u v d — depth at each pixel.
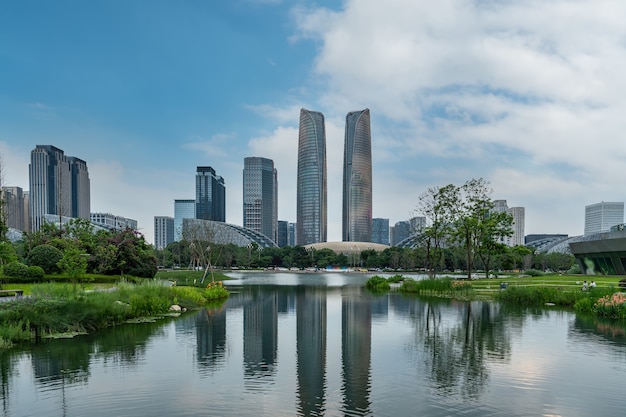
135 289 30.56
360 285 64.50
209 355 18.06
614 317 28.73
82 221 57.47
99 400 12.53
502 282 50.50
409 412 11.55
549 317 29.06
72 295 24.81
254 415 11.34
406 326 25.56
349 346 19.91
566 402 12.38
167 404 12.18
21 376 14.92
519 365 16.44
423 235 66.62
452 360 17.20
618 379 14.58
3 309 21.09
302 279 84.81
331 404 12.16
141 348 19.30
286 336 22.33
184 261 136.62
